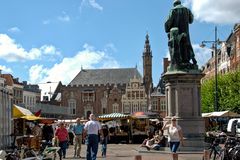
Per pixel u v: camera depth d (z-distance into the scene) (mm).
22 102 117000
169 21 28500
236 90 63969
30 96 127812
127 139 45906
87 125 20031
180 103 27281
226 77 66312
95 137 19969
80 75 144000
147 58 142875
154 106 133125
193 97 27344
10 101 31375
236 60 79500
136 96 136500
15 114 32875
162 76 28188
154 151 26656
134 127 49906
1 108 28562
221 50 91250
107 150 32094
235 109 62406
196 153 24750
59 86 165625
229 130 38594
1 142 28266
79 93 141250
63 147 25359
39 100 135875
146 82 141750
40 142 28031
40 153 20344
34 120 36562
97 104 140250
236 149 16734
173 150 19297
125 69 142250
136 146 37688
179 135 19234
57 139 25297
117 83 140000
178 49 27766
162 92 133500
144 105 135875
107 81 141000
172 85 27609
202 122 27312
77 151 26969
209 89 69250
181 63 27734
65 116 106250
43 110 90500
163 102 132625
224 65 88875
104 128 25984
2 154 15648
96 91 140500
